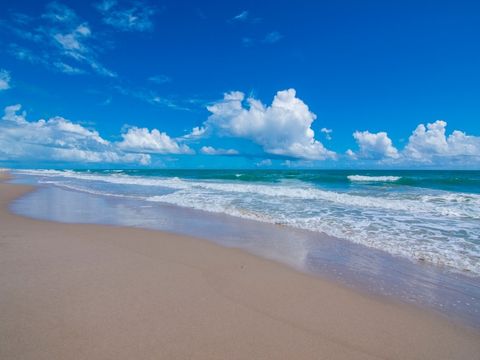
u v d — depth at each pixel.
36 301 3.76
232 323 3.42
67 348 2.82
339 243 7.23
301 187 23.27
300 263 5.78
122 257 5.72
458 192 19.02
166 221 9.86
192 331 3.21
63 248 6.22
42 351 2.76
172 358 2.74
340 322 3.57
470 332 3.45
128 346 2.89
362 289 4.59
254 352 2.90
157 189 21.80
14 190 20.22
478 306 4.10
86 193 18.89
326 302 4.11
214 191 19.67
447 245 6.98
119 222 9.56
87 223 9.25
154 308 3.68
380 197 16.12
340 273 5.26
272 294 4.30
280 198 15.77
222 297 4.11
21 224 8.79
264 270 5.31
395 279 5.02
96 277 4.62
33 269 4.91
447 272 5.36
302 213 11.23
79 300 3.82
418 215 10.80
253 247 6.84
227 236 7.87
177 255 6.03
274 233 8.23
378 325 3.54
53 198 16.05
